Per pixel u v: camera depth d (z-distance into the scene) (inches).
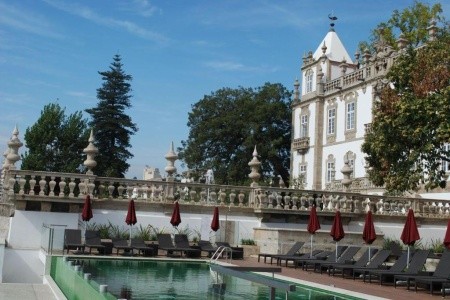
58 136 1800.0
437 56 872.9
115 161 2224.4
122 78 2322.8
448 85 835.4
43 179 942.4
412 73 883.4
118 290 562.9
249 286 626.8
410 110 815.7
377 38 2017.7
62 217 944.9
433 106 799.1
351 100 1913.1
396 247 895.1
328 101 2063.2
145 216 997.8
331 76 2105.1
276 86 2500.0
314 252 914.7
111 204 981.2
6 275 887.1
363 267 737.0
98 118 2278.5
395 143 867.4
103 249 868.0
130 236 916.6
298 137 2231.8
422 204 1182.9
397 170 884.0
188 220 1019.9
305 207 1090.7
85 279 421.1
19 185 946.7
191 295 550.0
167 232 1003.9
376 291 609.3
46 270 735.7
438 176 864.3
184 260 841.5
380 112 909.8
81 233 869.2
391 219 1145.4
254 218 1059.3
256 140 2389.3
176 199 1029.2
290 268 835.4
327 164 2039.9
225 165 2456.9
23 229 924.0
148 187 1015.6
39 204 938.7
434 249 1075.9
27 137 1792.6
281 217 1070.4
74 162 1765.5
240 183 2219.5
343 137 1943.9
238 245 1006.4
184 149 2608.3
